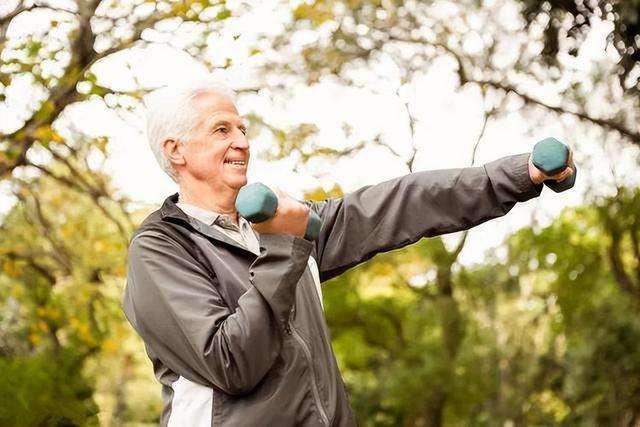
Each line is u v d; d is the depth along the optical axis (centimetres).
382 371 2939
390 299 2897
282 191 297
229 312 304
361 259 342
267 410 297
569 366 2258
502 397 2645
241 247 317
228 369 290
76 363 1369
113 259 1229
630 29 764
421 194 336
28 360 1236
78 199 1266
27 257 1195
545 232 2128
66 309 1254
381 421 2967
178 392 305
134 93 1027
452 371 2700
